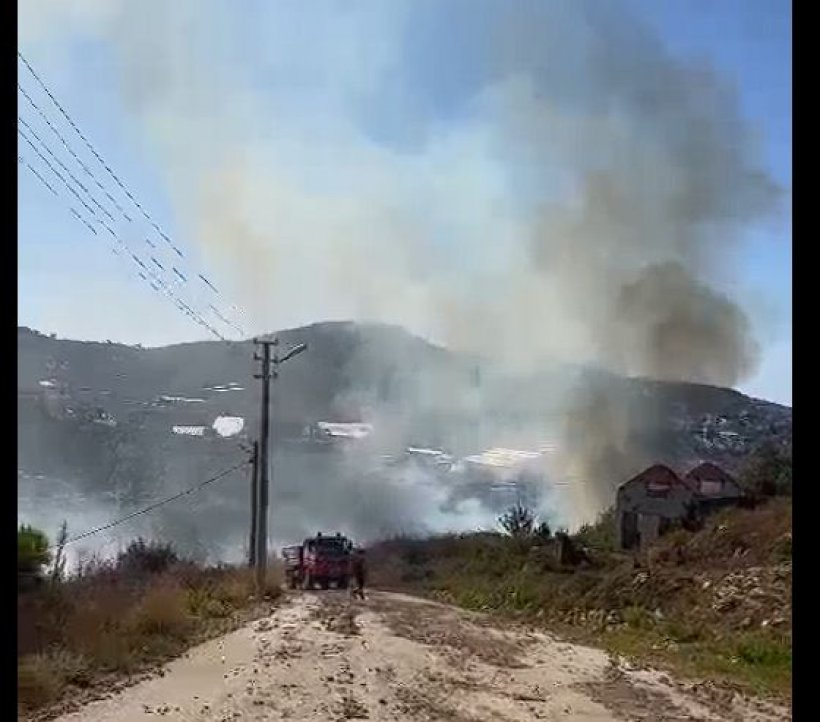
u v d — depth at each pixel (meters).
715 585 22.34
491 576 35.34
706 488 32.75
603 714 11.44
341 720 10.24
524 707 11.71
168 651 14.72
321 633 18.61
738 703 12.43
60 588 15.49
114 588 18.72
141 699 10.83
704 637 19.72
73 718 9.66
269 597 28.55
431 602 31.38
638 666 15.88
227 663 14.02
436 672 14.17
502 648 17.84
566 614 25.69
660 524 32.84
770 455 32.34
